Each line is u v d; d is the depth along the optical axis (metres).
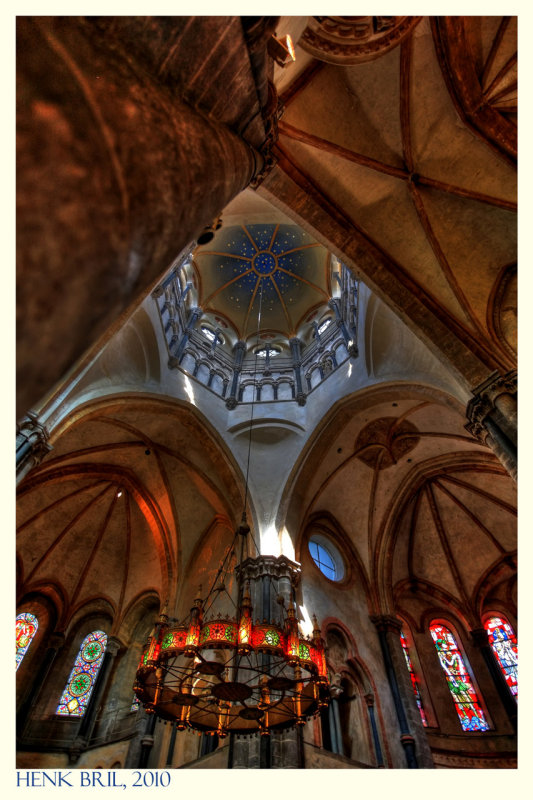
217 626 8.01
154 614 17.42
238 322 22.59
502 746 15.81
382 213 11.40
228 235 21.70
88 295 0.98
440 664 18.52
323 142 10.41
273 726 8.67
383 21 7.93
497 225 10.66
